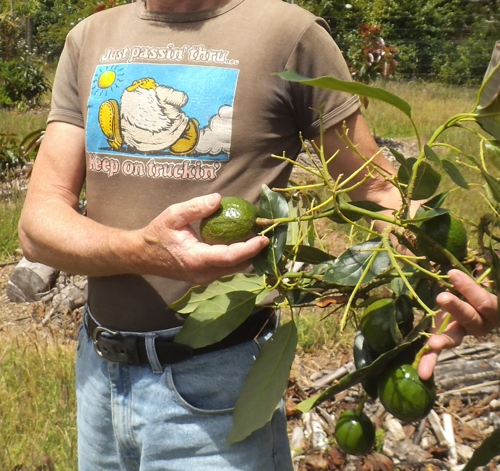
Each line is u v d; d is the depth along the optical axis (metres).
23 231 1.17
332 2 9.52
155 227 0.93
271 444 1.12
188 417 1.10
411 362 0.86
